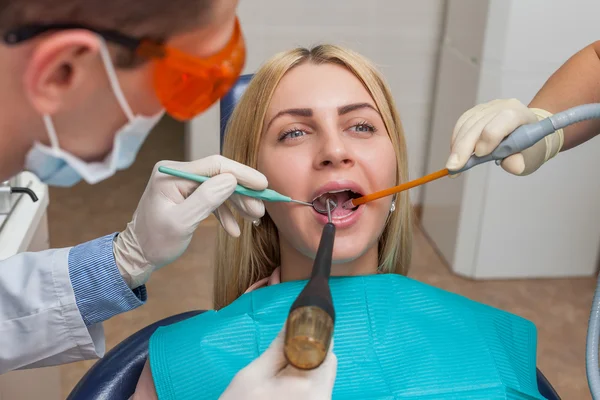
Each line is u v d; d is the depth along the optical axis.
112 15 0.60
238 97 1.46
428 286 1.29
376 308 1.23
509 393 1.16
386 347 1.20
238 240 1.39
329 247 0.90
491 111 1.16
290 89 1.22
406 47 2.88
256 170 1.17
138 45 0.62
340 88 1.22
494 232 2.71
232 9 0.66
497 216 2.69
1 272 1.11
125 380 1.27
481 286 2.77
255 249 1.40
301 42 2.83
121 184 3.41
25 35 0.59
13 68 0.61
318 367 0.83
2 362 1.11
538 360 2.38
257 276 1.43
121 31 0.61
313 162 1.20
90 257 1.10
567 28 2.37
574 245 2.76
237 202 1.14
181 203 1.06
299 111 1.20
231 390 0.85
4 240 1.31
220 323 1.22
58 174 0.73
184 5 0.61
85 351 1.14
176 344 1.20
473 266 2.78
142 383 1.21
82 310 1.10
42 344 1.11
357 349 1.19
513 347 1.27
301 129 1.22
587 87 1.33
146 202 1.09
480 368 1.17
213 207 1.07
